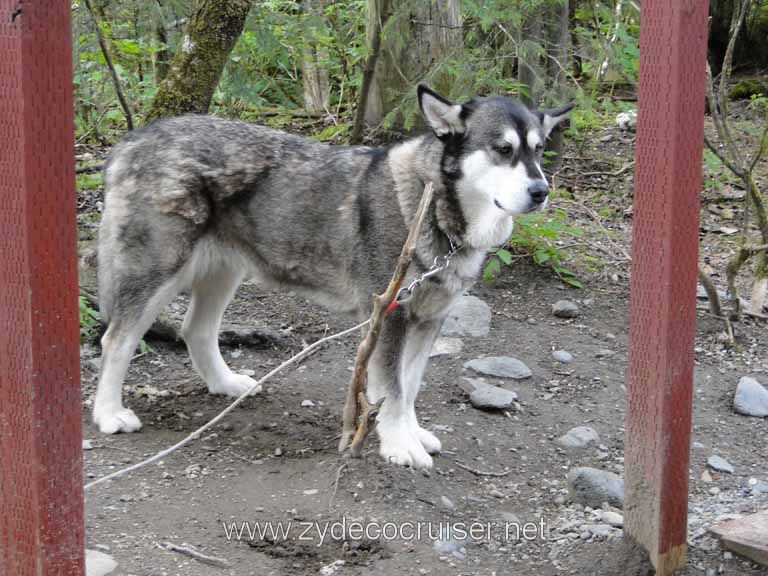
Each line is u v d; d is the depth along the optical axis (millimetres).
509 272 3557
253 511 2162
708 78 3334
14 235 1563
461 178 2342
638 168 1897
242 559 2000
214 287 2666
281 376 2889
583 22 4184
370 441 2455
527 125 2338
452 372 2922
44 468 1611
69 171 1576
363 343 1854
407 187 2383
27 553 1645
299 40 4129
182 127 2508
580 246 3770
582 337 3164
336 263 2482
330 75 5391
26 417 1602
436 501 2254
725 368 3023
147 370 2914
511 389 2848
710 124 5246
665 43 1828
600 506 2301
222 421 2596
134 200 2455
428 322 2467
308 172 2484
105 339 2508
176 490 2236
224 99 4273
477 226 2381
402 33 3439
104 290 2520
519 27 3479
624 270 3631
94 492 2201
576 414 2750
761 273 3320
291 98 5371
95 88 4090
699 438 2660
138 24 3914
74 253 1598
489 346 3084
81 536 1662
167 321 3025
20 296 1574
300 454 2436
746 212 3291
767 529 2064
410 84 3484
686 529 1977
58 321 1593
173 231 2461
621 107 4105
